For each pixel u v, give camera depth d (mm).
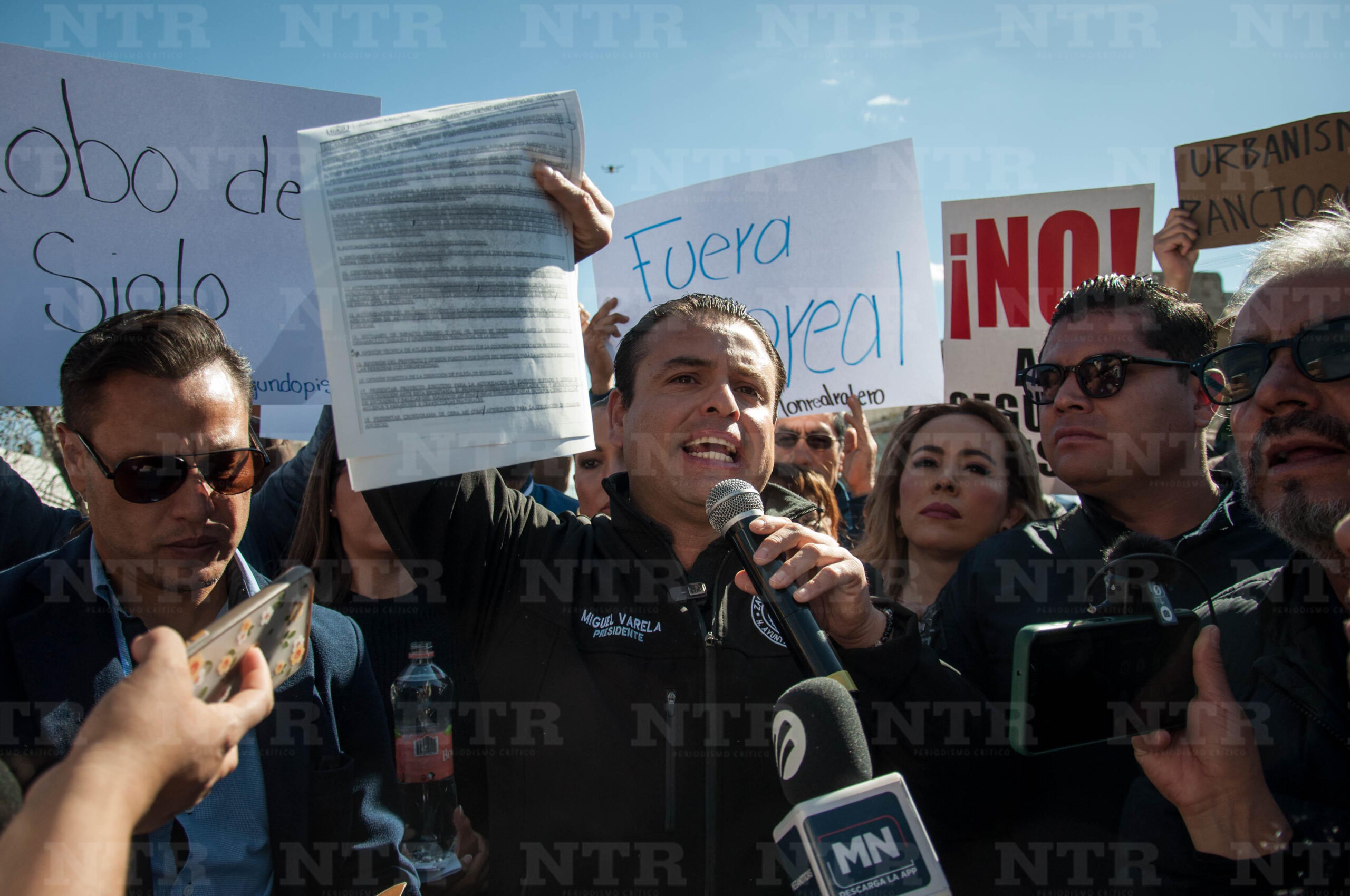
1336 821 1443
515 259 1591
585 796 1784
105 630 1743
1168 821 1620
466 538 1996
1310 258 1594
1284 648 1606
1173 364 2229
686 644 1897
